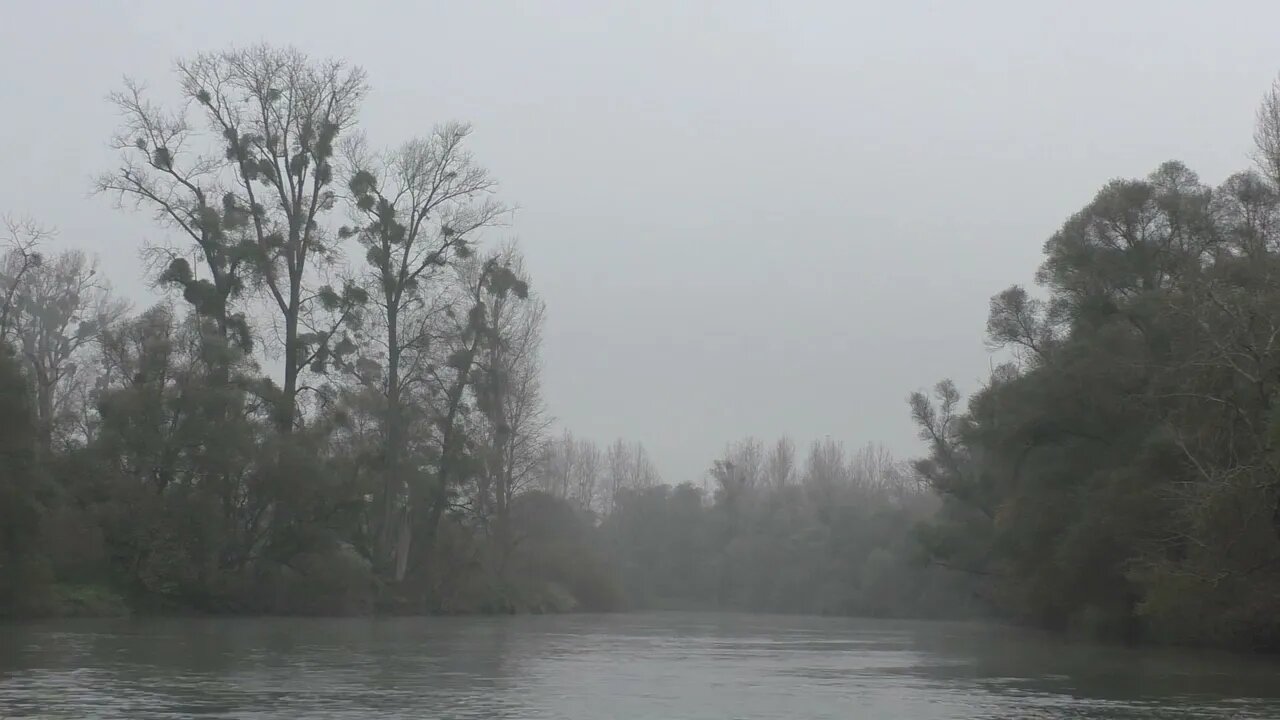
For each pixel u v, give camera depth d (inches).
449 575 2544.3
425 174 2298.2
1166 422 1497.3
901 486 4928.6
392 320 2303.2
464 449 2447.1
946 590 3560.5
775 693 815.7
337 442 2326.5
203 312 2026.3
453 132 2310.5
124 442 1900.8
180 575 1909.4
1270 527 1179.9
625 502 4827.8
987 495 2623.0
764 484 5354.3
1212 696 825.5
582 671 983.6
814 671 1042.7
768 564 4473.4
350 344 2185.0
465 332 2458.2
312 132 2153.1
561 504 3479.3
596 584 3511.3
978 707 736.3
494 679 878.4
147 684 768.9
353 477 2190.0
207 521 1915.6
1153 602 1307.8
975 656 1332.4
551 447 3548.2
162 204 2042.3
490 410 2470.5
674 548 4704.7
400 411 2352.4
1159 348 1734.7
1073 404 1820.9
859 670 1064.2
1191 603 1304.1
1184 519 1341.0
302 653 1116.5
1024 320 2256.4
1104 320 1898.4
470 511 2541.8
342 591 2181.3
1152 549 1520.7
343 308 2186.3
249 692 735.7
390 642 1369.3
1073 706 748.0
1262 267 1471.5
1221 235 1857.8
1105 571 1672.0
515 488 2819.9
